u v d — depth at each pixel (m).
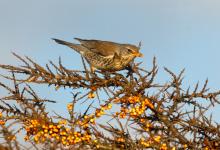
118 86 11.87
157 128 10.88
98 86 11.28
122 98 11.03
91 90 11.16
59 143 10.11
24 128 10.61
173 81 10.98
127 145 10.50
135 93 10.98
